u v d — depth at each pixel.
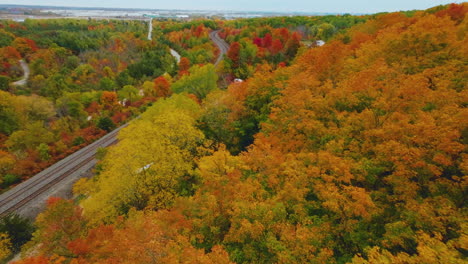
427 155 16.55
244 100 42.06
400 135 18.11
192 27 197.88
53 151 51.50
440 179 16.55
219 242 18.06
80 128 67.38
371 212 16.12
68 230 24.77
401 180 16.72
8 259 28.34
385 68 25.80
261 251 15.88
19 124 62.59
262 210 17.03
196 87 65.06
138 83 113.25
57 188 38.84
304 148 24.81
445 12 46.19
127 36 174.75
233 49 84.00
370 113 21.81
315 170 18.48
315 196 20.28
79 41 150.12
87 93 83.31
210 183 22.70
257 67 78.56
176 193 28.91
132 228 18.00
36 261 19.34
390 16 53.69
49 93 89.69
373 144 20.44
